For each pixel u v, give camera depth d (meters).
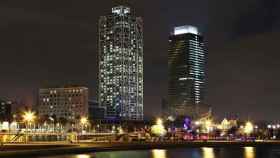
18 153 170.75
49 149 189.38
